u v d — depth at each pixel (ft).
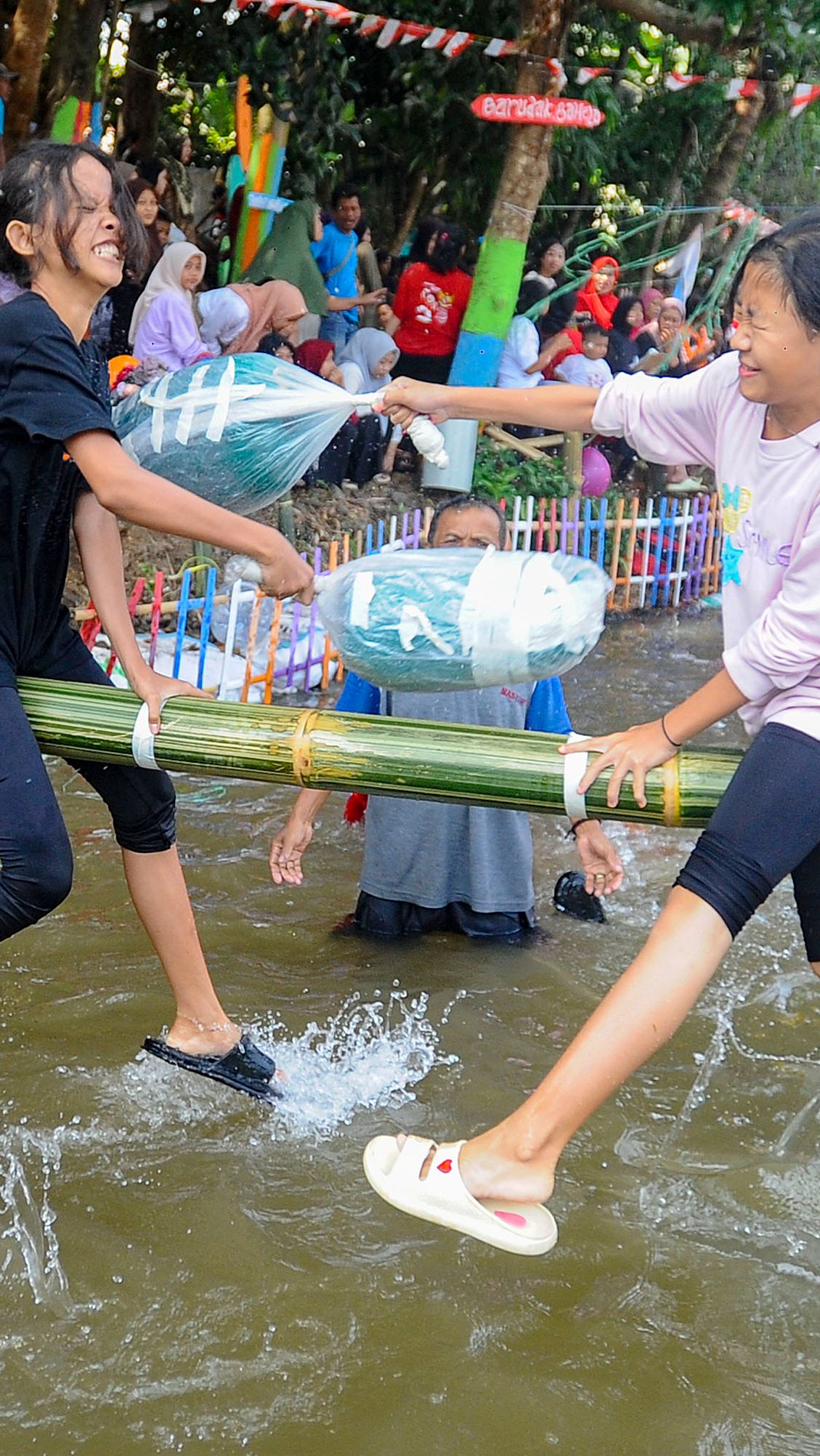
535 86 32.04
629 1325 9.01
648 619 32.42
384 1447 7.93
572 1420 8.20
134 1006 12.60
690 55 40.60
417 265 33.53
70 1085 11.32
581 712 24.03
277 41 32.68
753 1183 10.54
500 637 9.05
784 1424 8.25
